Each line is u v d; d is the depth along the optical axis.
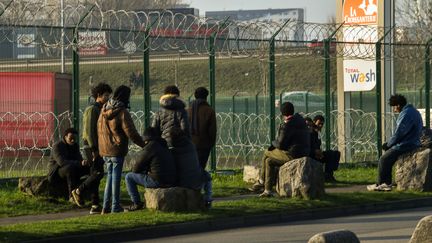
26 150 36.19
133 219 24.53
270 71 36.22
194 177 26.42
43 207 27.53
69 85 50.00
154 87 65.94
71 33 32.38
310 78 76.81
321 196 29.20
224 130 43.97
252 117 42.75
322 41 37.28
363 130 41.62
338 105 45.03
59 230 22.88
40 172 34.75
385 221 26.67
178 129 26.33
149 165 26.06
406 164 31.75
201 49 34.16
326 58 37.41
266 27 35.34
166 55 43.88
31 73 48.94
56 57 52.28
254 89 72.12
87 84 63.66
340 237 15.13
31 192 28.52
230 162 41.12
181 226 24.58
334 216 28.14
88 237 22.78
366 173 37.78
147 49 32.69
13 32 30.91
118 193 26.09
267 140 41.59
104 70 65.31
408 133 31.67
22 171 34.94
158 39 33.62
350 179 35.84
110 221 24.20
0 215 26.34
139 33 32.50
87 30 30.91
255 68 73.88
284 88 76.00
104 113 25.88
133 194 26.41
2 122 36.53
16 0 30.64
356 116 45.16
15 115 36.97
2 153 36.06
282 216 27.02
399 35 44.62
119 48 31.91
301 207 27.80
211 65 34.62
